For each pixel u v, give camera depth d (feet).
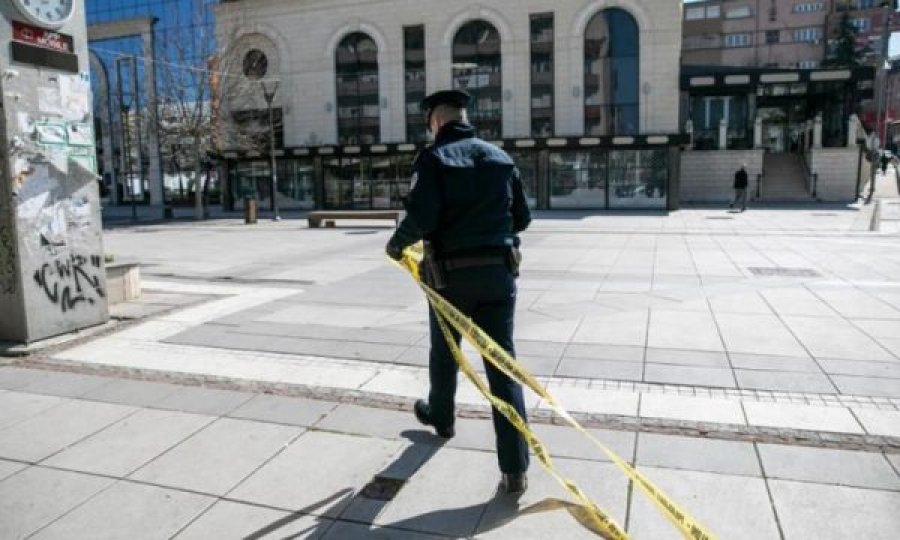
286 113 114.11
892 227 59.16
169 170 136.46
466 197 10.91
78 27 20.98
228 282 32.96
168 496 11.14
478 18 103.50
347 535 9.91
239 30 111.75
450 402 12.74
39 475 11.95
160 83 106.32
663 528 9.86
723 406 14.55
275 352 19.38
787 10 295.48
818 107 113.80
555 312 24.17
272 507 10.74
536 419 13.94
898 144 213.66
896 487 10.85
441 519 10.29
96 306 22.40
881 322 21.89
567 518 10.23
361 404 15.05
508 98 103.76
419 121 108.88
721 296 26.78
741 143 111.45
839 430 13.12
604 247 45.96
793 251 42.19
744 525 9.85
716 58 304.71
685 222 68.13
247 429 13.78
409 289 29.86
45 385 16.66
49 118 20.25
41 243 20.22
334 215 68.18
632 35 98.99
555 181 94.94
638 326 21.85
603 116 101.14
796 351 18.66
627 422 13.73
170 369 17.87
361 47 110.11
